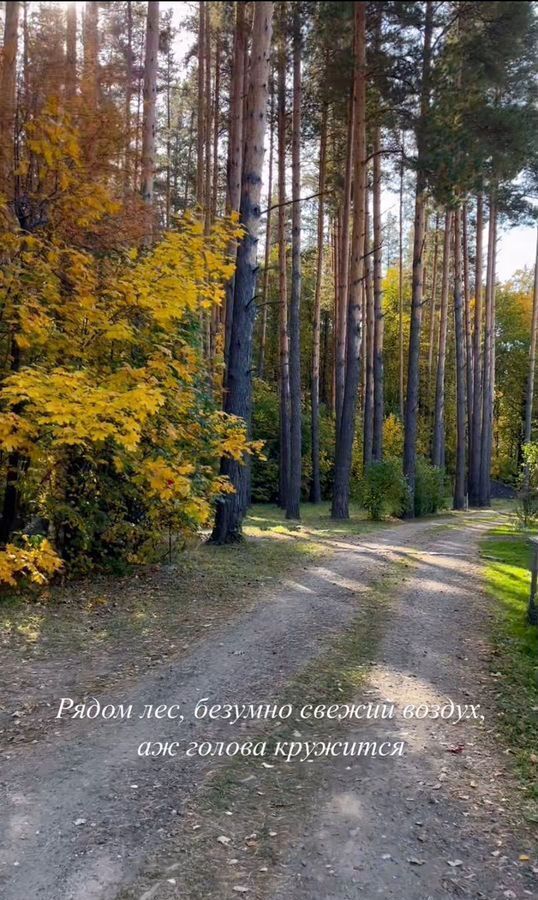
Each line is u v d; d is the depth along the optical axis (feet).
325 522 57.93
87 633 20.61
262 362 100.73
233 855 9.93
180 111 82.58
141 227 24.75
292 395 61.05
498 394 140.46
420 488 71.61
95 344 23.22
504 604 26.30
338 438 62.34
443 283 86.38
